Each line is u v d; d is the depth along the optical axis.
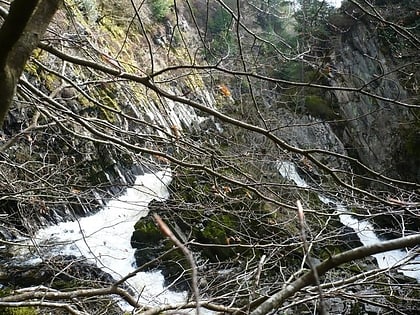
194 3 14.40
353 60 13.38
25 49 1.59
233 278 3.41
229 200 4.16
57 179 5.27
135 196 10.58
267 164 4.95
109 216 10.12
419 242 1.35
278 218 4.68
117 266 8.36
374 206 3.85
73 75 7.68
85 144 8.33
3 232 7.89
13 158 6.05
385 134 14.84
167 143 3.61
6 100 1.53
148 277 7.82
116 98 9.11
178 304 2.65
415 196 4.17
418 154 14.42
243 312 1.89
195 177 4.63
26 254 7.45
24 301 3.01
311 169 4.93
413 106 2.93
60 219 9.55
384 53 12.92
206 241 7.49
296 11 5.49
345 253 1.37
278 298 1.35
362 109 14.80
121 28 11.22
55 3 1.71
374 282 2.93
